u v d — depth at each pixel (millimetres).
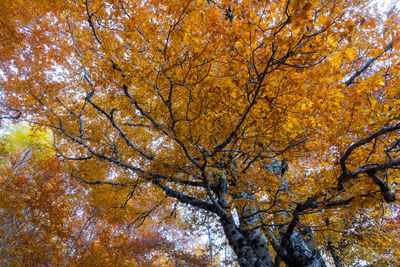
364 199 3541
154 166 4121
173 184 5906
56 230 9711
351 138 4375
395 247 6609
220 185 5820
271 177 4504
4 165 13570
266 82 3859
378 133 3070
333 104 4184
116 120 6355
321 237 7234
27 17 6527
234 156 5203
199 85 4051
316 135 4551
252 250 4582
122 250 9836
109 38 4320
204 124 4215
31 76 6555
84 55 5301
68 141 6289
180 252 12570
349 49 3145
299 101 4074
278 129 4371
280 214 5359
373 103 4215
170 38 3762
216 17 3545
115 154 5672
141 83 4227
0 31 6430
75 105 6656
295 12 2604
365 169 3338
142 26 3900
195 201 5633
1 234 8891
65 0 5602
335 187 3850
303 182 4922
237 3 3324
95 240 11531
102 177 6949
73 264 9172
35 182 11031
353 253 7875
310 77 3652
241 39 3396
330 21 2848
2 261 8438
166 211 7520
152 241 12391
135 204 7664
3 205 9312
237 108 4219
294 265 5031
